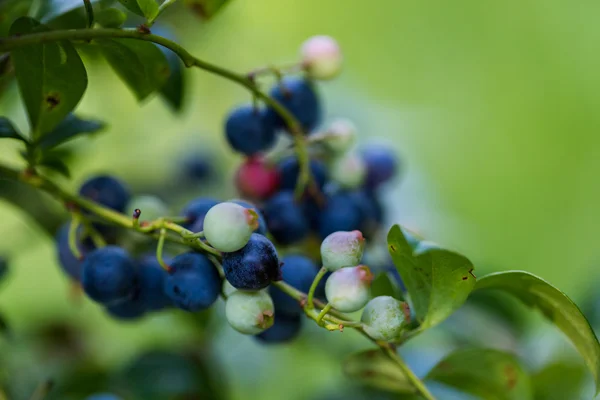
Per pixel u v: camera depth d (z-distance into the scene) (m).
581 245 0.88
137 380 0.48
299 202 0.44
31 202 0.47
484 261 0.54
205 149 0.58
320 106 0.45
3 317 0.46
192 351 0.50
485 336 0.49
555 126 0.90
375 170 0.46
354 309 0.40
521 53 0.91
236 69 0.65
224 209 0.39
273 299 0.41
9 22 0.43
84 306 0.56
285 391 0.54
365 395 0.48
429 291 0.41
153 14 0.40
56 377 0.50
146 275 0.42
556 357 0.47
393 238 0.40
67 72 0.41
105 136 0.57
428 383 0.44
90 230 0.42
